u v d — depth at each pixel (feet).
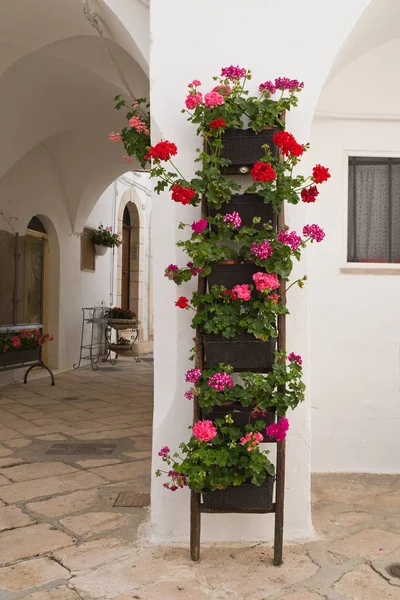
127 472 14.94
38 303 33.09
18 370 30.78
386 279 15.17
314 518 11.84
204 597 8.68
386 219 15.44
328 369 15.15
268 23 11.04
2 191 28.91
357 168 15.44
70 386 29.22
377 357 15.19
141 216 48.42
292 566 9.70
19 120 23.76
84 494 13.21
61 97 23.81
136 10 12.13
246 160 9.98
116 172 34.45
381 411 15.14
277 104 10.09
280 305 9.80
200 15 11.04
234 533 10.71
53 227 33.83
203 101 10.30
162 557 10.02
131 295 48.26
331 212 15.14
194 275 10.25
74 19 16.43
